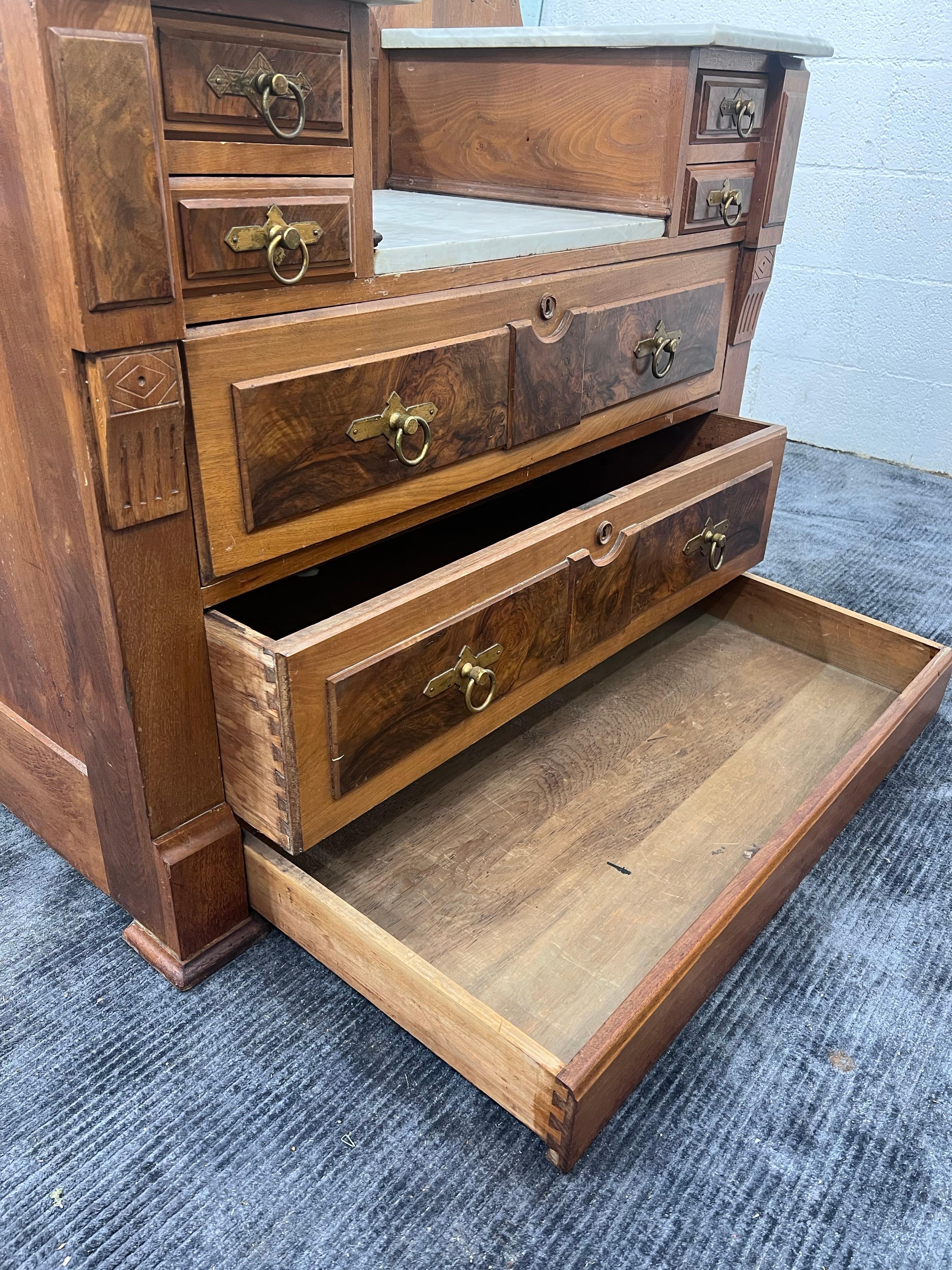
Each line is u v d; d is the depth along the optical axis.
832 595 1.70
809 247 2.32
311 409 0.80
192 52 0.64
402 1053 0.86
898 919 1.02
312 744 0.80
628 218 1.16
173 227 0.67
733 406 1.51
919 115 2.07
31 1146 0.77
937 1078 0.85
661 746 1.24
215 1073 0.83
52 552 0.77
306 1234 0.71
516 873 1.02
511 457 1.06
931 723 1.35
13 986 0.91
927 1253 0.71
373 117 1.38
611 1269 0.70
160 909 0.90
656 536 1.16
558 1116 0.71
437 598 0.87
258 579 0.84
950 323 2.20
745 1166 0.77
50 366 0.67
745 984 0.94
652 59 1.10
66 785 0.95
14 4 0.55
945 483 2.28
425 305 0.88
